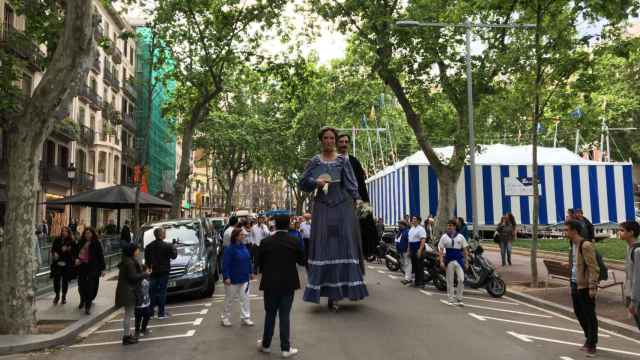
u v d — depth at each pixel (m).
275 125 45.69
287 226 7.29
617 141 50.84
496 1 14.03
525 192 29.66
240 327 9.29
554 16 13.46
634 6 11.96
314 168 9.38
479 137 18.86
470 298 12.65
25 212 9.11
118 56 41.38
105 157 38.44
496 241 20.14
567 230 7.57
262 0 21.72
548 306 11.40
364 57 19.77
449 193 20.25
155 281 10.51
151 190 49.44
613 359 7.04
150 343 8.35
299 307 10.83
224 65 24.05
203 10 21.69
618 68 33.78
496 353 7.09
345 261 9.38
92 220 38.50
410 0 18.80
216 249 16.98
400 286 14.59
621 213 30.08
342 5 19.03
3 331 8.84
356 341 7.73
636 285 6.86
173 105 25.52
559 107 14.14
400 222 15.59
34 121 9.14
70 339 9.06
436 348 7.31
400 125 53.34
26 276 9.03
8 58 13.10
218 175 52.00
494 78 19.86
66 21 9.18
